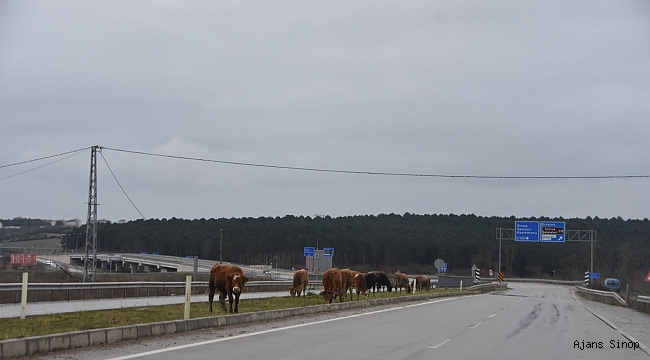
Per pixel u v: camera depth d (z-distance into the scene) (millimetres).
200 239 126188
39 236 122875
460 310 29406
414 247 119250
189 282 17062
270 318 20641
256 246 119562
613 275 104000
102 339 13406
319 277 56938
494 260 122125
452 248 120062
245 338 15148
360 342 15062
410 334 17359
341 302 28219
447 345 15047
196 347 13289
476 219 142625
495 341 16328
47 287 27078
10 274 53438
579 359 13695
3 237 117938
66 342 12484
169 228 139000
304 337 15734
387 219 142875
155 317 18531
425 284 51500
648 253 106125
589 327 22219
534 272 125188
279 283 45750
